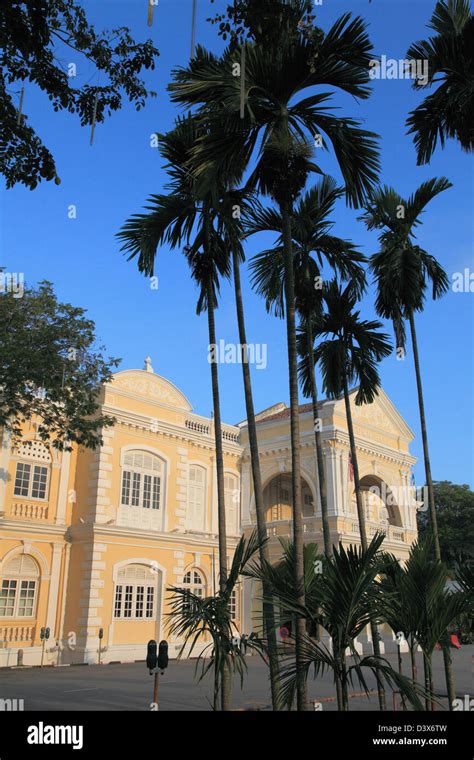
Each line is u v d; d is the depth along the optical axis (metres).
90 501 26.67
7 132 8.77
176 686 17.28
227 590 9.07
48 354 17.59
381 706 9.13
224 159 9.40
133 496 28.39
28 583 24.88
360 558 7.23
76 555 26.33
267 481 36.00
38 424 25.72
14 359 16.94
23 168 8.96
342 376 15.10
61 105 9.37
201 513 32.09
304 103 9.61
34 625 24.67
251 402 10.71
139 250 11.80
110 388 28.27
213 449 33.34
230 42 8.27
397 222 13.02
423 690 7.74
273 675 8.62
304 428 35.09
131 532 27.31
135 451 29.00
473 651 32.62
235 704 13.75
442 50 10.15
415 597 8.33
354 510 34.22
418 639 8.50
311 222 12.95
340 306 14.82
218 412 11.20
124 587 27.00
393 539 35.97
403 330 13.70
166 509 29.62
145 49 9.47
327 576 7.58
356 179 9.92
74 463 27.64
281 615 8.10
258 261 13.52
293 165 9.39
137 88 9.59
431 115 10.88
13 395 17.55
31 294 18.22
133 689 16.50
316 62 9.13
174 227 11.83
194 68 9.34
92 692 15.79
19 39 8.24
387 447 37.50
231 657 9.17
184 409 31.91
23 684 17.58
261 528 9.77
